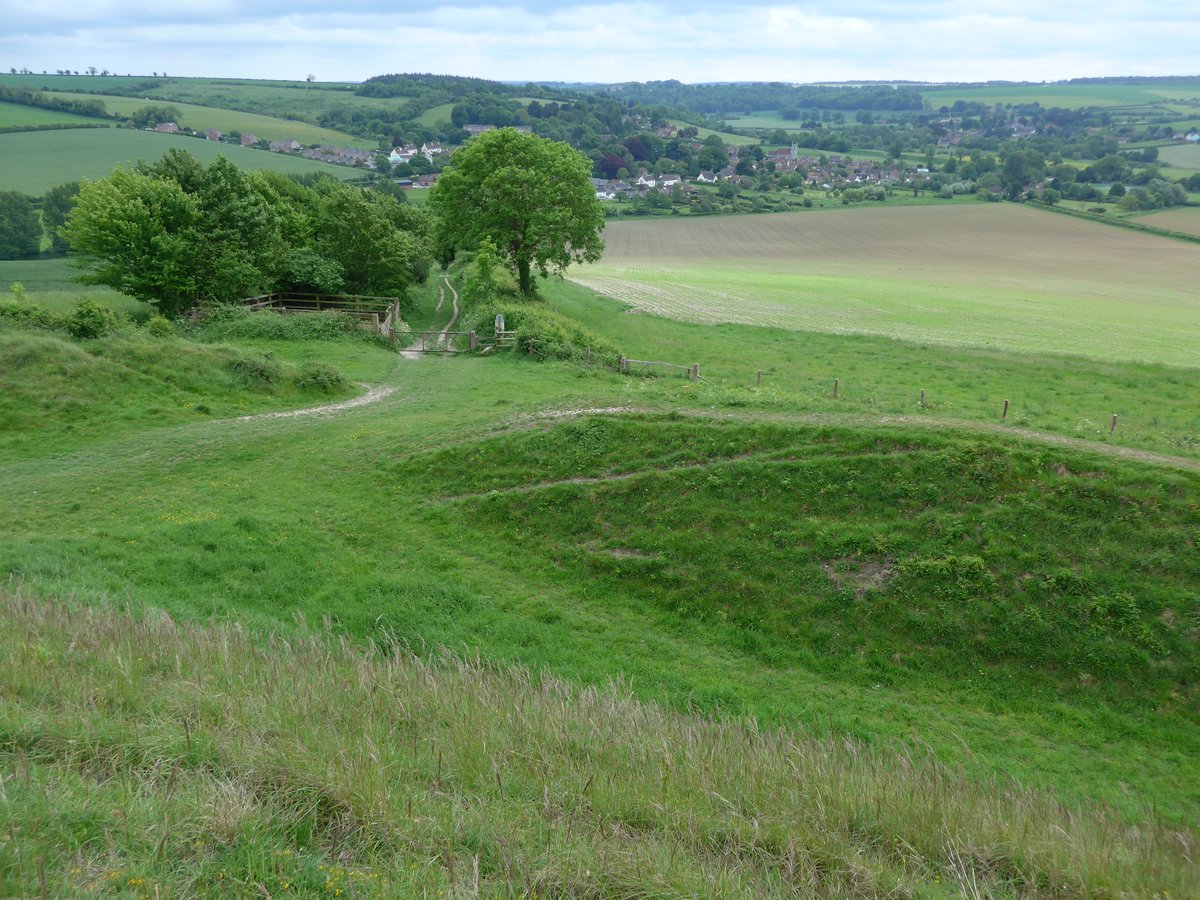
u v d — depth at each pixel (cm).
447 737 937
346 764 780
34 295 4938
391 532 2089
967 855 831
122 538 1898
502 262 5800
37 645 1014
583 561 1977
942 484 1995
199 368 3069
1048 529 1838
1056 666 1616
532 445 2398
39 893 534
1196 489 1833
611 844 713
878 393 3953
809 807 870
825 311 6731
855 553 1875
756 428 2294
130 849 612
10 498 2094
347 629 1683
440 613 1773
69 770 716
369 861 657
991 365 4706
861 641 1712
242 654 1151
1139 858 859
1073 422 3006
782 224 15188
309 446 2569
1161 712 1508
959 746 1436
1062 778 1363
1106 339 5612
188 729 796
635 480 2178
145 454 2436
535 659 1627
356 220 5109
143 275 4103
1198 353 5119
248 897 586
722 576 1883
